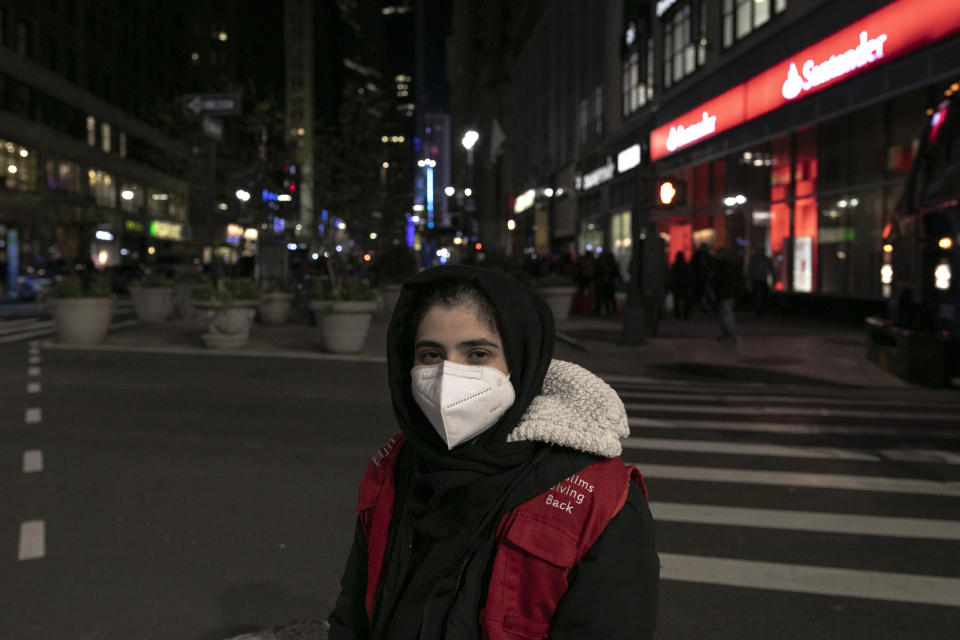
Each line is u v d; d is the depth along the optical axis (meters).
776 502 5.66
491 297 1.38
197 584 4.19
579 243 49.78
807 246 21.97
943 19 15.49
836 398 10.16
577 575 1.31
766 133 23.66
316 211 24.55
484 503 1.34
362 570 1.61
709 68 27.53
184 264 37.09
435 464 1.37
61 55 50.72
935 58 15.90
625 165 16.19
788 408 9.37
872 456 7.01
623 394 10.48
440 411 1.30
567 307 21.89
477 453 1.34
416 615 1.34
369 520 1.59
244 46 89.88
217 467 6.52
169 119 29.05
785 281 23.30
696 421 8.56
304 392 10.30
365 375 11.84
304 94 143.75
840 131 20.08
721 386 11.29
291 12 143.12
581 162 47.59
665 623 3.74
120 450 7.09
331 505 5.53
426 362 1.43
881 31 17.50
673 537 4.94
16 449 7.13
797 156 22.41
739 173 26.25
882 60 17.50
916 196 10.65
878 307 18.47
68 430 7.93
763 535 4.96
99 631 3.66
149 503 5.56
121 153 60.53
